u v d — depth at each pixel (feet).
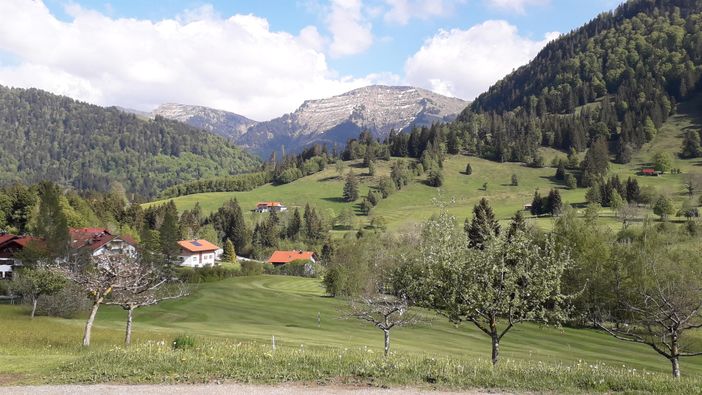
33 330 118.73
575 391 45.50
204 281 327.47
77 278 97.35
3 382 47.14
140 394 42.60
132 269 102.22
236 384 46.03
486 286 70.18
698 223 326.24
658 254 195.11
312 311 200.34
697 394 44.83
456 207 638.12
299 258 470.80
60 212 289.74
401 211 654.53
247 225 594.24
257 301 225.97
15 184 446.19
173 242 338.34
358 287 251.19
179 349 61.46
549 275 69.10
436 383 47.26
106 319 165.78
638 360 124.47
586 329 176.14
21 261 274.98
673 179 638.12
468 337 150.61
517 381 47.93
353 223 599.16
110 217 503.61
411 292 79.51
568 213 242.37
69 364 53.47
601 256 200.85
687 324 71.41
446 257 71.10
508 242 72.18
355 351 72.79
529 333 160.04
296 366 51.93
